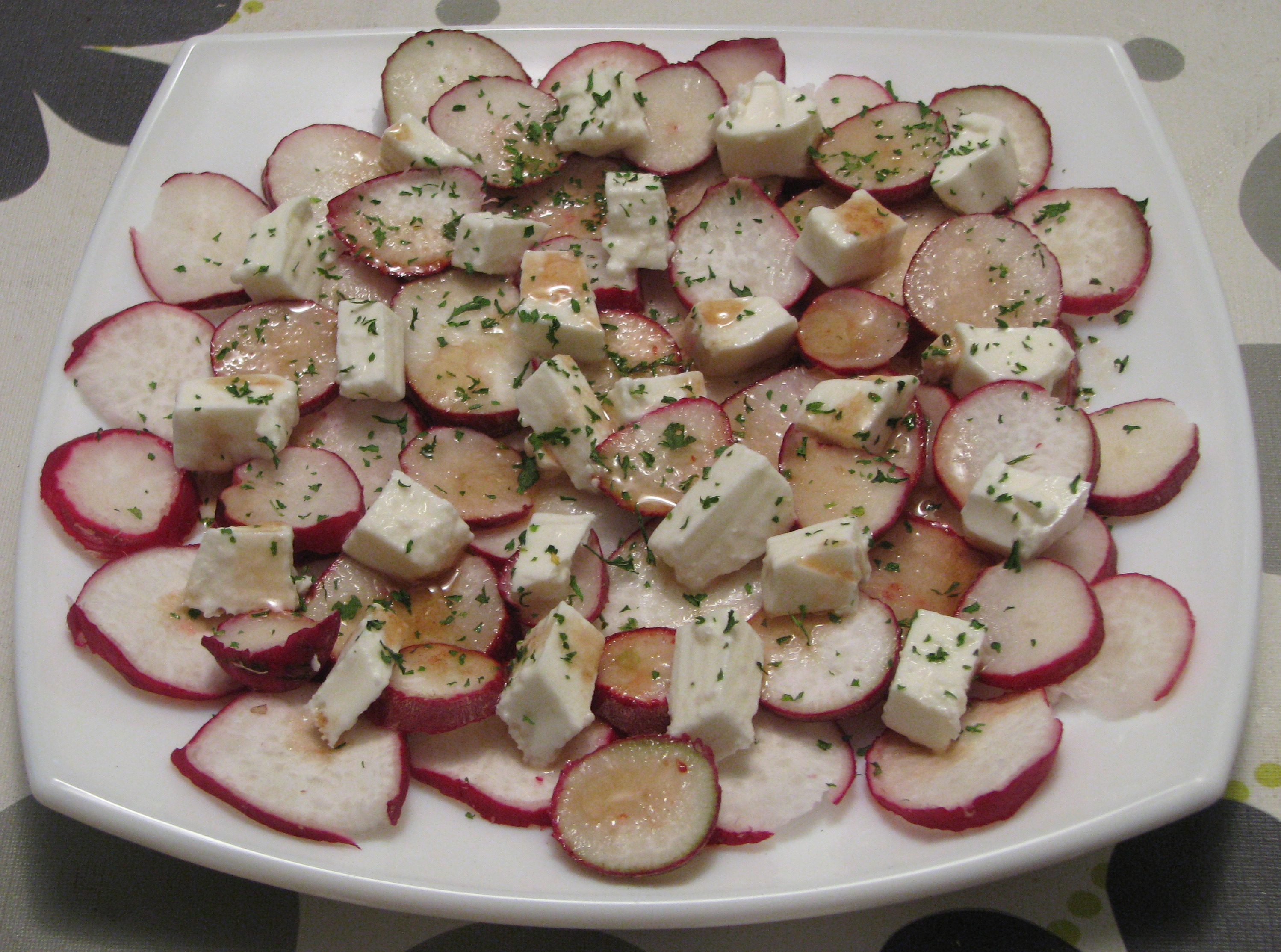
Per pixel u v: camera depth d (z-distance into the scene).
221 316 0.42
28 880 0.35
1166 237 0.40
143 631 0.35
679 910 0.31
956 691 0.34
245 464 0.38
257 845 0.32
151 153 0.44
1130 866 0.35
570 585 0.36
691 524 0.36
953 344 0.39
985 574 0.36
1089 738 0.34
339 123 0.45
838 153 0.43
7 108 0.48
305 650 0.34
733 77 0.45
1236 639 0.34
